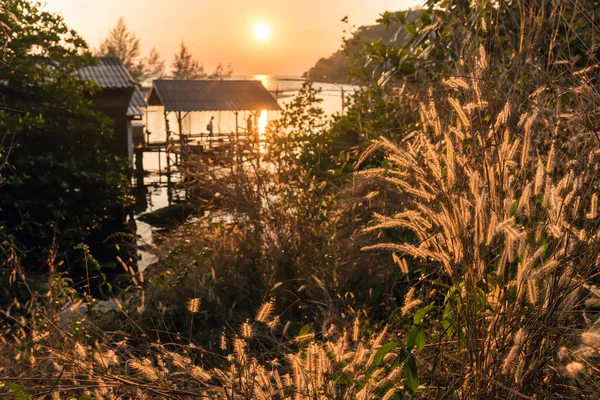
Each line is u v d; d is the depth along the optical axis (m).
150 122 66.06
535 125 2.70
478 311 2.02
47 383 2.55
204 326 3.99
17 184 12.78
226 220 5.23
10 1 12.56
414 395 2.09
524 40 3.26
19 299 5.78
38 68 14.89
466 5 4.53
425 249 2.17
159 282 4.54
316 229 4.54
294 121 8.66
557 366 1.87
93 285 5.81
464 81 2.76
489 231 1.91
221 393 2.12
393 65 6.32
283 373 2.81
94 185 15.40
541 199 2.23
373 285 3.86
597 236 1.95
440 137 2.67
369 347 2.37
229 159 5.25
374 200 4.00
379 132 5.14
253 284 4.46
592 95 2.55
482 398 1.90
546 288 1.88
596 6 3.82
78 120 15.70
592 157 2.23
